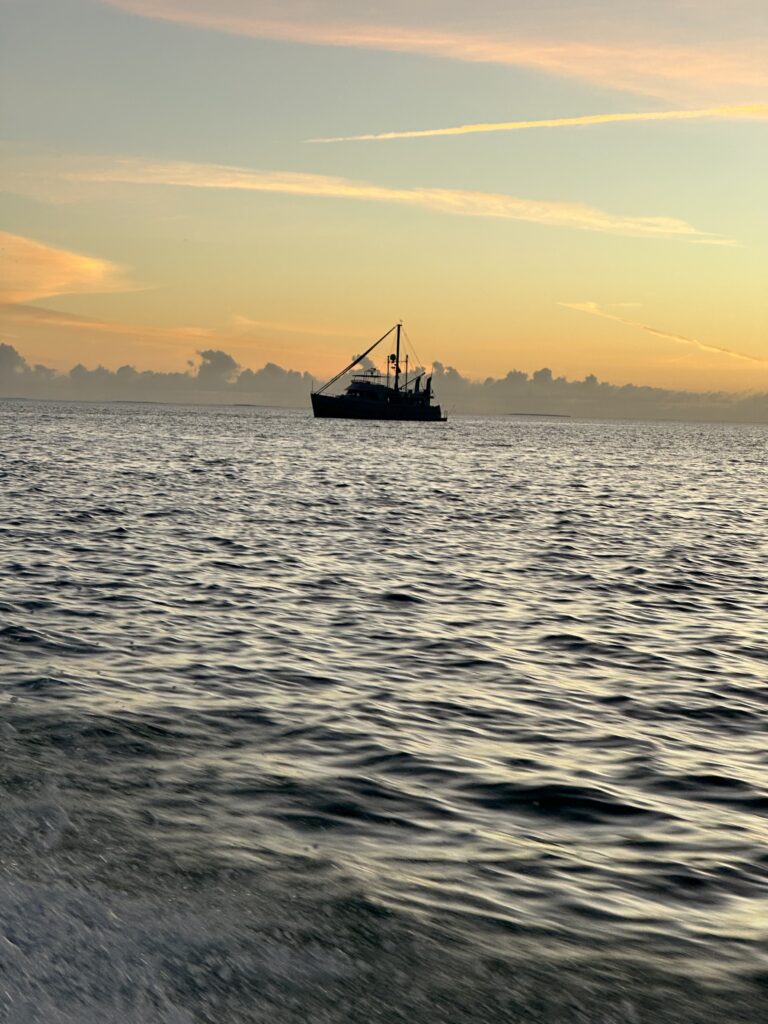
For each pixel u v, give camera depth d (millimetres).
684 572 28719
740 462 116625
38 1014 5227
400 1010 5664
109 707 12453
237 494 49938
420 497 52406
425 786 10266
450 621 20125
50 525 33781
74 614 18953
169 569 25328
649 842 8977
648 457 121750
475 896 7449
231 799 9305
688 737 12719
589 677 15922
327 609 20891
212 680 14438
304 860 7879
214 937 6266
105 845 7707
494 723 13023
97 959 5828
